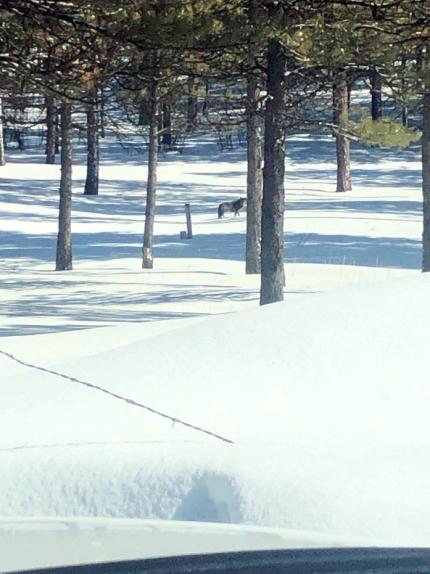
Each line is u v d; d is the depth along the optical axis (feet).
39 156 185.68
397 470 17.25
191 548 8.54
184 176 165.48
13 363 29.19
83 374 24.17
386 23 48.93
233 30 43.34
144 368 23.90
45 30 40.16
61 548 8.52
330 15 48.16
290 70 54.49
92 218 126.82
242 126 78.28
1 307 61.87
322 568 7.91
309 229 109.70
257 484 16.56
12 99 59.21
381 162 180.55
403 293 26.61
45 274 83.15
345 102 73.72
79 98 46.80
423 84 51.42
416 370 22.70
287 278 74.13
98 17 41.04
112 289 71.92
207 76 50.39
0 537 9.00
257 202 79.87
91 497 17.25
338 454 18.28
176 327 36.17
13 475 17.89
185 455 17.87
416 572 7.97
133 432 19.79
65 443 19.17
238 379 22.79
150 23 39.78
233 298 66.08
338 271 77.36
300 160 182.80
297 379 22.63
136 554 8.28
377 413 20.74
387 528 15.08
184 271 82.84
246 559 8.10
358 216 120.16
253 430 19.89
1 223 120.26
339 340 24.26
